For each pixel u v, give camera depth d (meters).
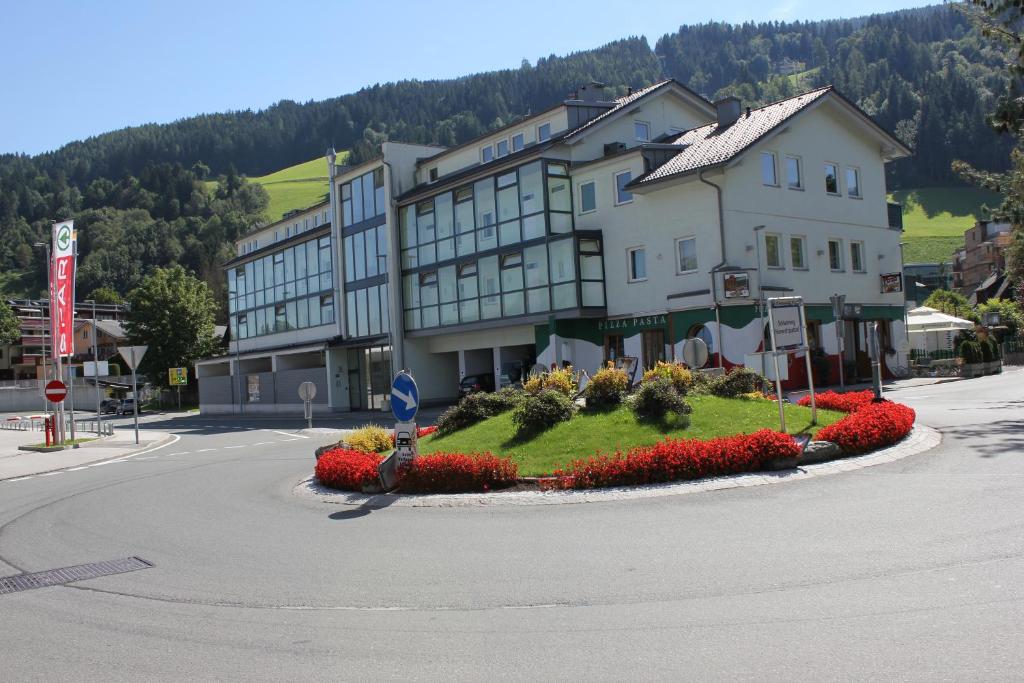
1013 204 33.00
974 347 35.16
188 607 7.12
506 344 37.84
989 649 4.93
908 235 115.50
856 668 4.79
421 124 183.62
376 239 44.50
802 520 8.70
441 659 5.45
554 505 10.80
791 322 13.52
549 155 34.84
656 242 32.25
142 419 59.41
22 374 105.44
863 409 14.66
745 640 5.37
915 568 6.64
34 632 6.60
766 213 31.53
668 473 11.39
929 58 154.50
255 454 22.88
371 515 11.21
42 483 18.64
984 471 10.66
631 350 33.25
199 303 81.31
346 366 47.53
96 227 152.00
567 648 5.48
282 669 5.45
